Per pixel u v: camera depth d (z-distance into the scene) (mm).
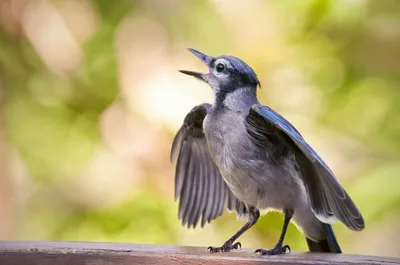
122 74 12328
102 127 12242
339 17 12609
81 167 12570
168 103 11914
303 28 12469
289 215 7945
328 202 7270
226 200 8828
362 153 12383
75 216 12594
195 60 12398
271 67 12148
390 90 12852
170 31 12789
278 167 7801
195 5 12820
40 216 12820
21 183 13102
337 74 12703
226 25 12398
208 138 8117
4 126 13281
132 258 7062
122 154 12062
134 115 12055
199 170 8914
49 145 13047
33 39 12852
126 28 12789
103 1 13281
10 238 12859
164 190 11898
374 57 12797
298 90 12156
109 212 12133
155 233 11867
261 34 12250
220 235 11766
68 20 12930
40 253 7141
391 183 11852
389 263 6820
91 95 13125
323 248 8336
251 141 7824
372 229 11789
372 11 12812
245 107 7992
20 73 13398
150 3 13031
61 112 13227
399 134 12656
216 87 8234
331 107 12477
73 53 12938
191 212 8898
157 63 12359
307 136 12000
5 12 12859
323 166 6824
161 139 11922
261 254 7492
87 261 7094
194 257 7020
